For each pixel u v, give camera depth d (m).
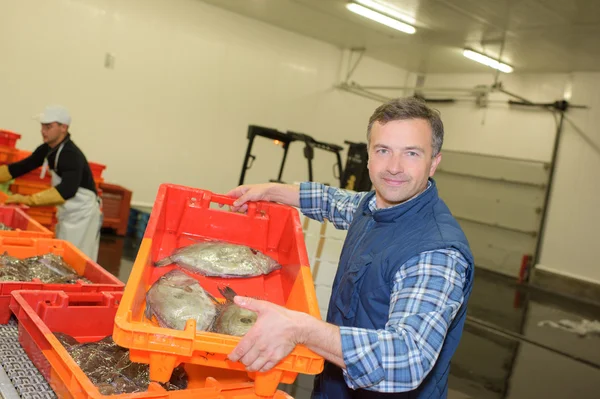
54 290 2.25
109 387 1.58
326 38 10.58
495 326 6.82
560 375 5.38
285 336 1.20
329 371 1.79
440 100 11.98
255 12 9.33
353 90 11.46
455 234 1.45
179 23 8.88
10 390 1.61
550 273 9.91
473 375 4.98
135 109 8.67
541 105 10.11
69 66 7.96
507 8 7.13
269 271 1.97
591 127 9.62
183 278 1.70
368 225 1.75
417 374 1.22
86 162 4.52
